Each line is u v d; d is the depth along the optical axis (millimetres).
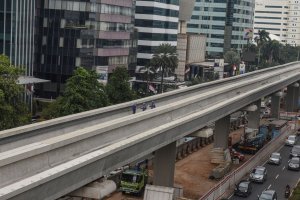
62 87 126062
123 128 45312
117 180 64125
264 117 125188
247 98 84250
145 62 169750
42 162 33938
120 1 136750
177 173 72938
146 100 64938
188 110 61438
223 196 64125
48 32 125062
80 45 124438
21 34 104062
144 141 46562
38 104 115438
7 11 98438
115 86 98875
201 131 65438
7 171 30703
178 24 198000
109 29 132125
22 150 32594
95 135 40281
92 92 83062
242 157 84938
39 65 126062
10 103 67000
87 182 37062
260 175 73312
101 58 129750
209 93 70438
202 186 67938
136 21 168500
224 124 81062
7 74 68125
